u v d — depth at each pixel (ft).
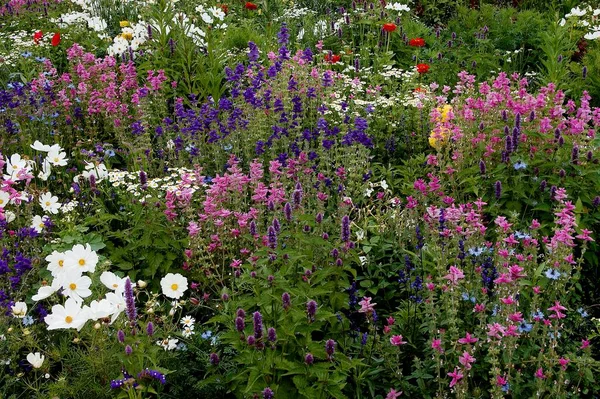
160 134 20.40
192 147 19.45
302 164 18.26
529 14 34.37
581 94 27.22
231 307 12.38
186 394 12.13
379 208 17.44
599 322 13.61
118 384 10.37
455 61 31.19
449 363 12.59
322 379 10.95
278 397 11.18
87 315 10.83
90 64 25.29
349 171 18.74
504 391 11.75
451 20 36.94
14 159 16.58
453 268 12.46
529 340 13.00
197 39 27.99
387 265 15.33
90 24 31.53
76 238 15.21
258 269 12.75
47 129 21.59
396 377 12.69
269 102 22.58
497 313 12.87
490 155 18.31
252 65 25.05
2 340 11.96
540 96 18.93
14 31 32.58
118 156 21.90
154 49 27.63
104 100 22.67
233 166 16.35
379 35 32.76
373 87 26.18
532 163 17.21
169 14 27.32
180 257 15.69
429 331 13.05
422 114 22.84
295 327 11.39
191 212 16.19
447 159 19.38
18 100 21.75
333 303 13.20
